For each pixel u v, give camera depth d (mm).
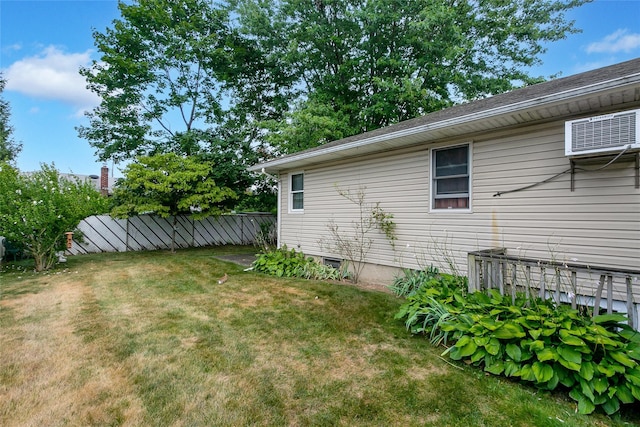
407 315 4016
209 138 13164
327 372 2766
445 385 2545
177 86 13930
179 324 3861
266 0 13688
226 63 13648
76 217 7289
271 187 14703
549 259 4094
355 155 6582
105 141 13180
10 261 8305
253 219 13953
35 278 6410
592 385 2211
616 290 3639
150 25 12602
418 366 2859
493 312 2941
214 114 14336
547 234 4125
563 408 2240
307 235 7859
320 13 13672
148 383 2562
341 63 14328
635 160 3510
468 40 12172
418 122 5785
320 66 14352
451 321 3254
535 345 2465
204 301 4848
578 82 4105
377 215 6129
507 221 4477
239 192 13133
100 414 2178
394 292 5316
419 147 5496
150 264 8078
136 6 12281
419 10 11945
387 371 2777
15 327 3732
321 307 4566
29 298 4957
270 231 13078
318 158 6996
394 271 5941
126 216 9727
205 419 2139
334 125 11703
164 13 12352
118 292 5352
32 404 2275
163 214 10047
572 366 2248
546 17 12289
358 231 6582
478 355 2766
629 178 3559
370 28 12336
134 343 3307
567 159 3963
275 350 3191
